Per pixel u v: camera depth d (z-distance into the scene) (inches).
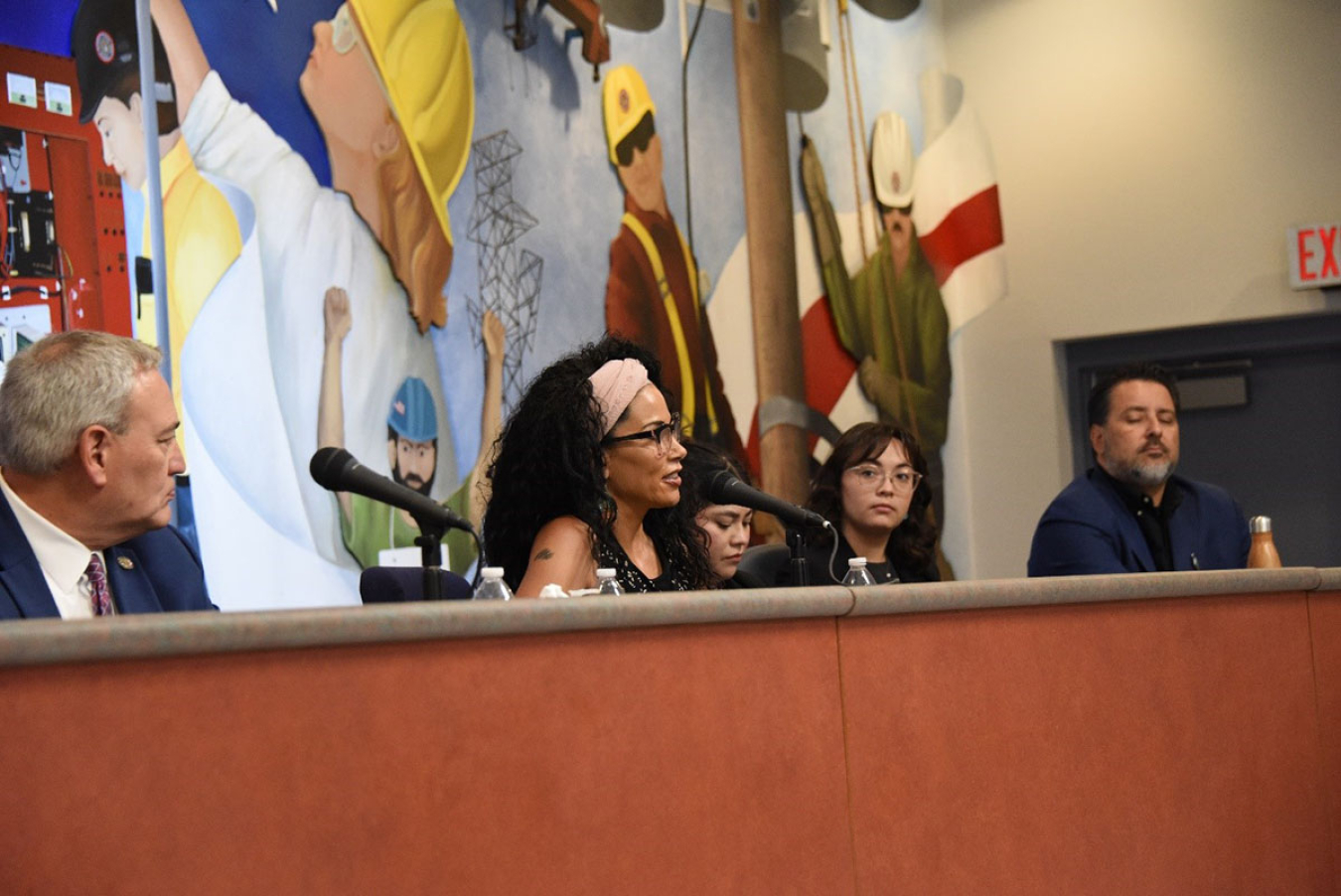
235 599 154.9
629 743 59.4
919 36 277.3
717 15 234.4
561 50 204.8
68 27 142.8
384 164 177.5
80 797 44.8
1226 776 88.3
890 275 263.6
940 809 71.5
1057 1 272.2
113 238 145.6
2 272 135.5
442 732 53.7
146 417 86.8
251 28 162.4
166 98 152.2
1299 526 263.3
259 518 158.2
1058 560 151.6
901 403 262.7
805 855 65.2
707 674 62.7
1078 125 269.7
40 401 84.0
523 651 56.4
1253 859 89.1
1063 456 270.7
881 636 70.4
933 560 149.0
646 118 218.4
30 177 138.5
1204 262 258.4
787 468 237.1
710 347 225.3
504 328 191.8
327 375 167.8
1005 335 274.7
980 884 72.9
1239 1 257.3
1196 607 88.6
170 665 47.1
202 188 155.3
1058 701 78.7
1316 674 96.8
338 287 170.2
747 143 237.0
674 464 105.7
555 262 200.4
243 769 48.5
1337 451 260.1
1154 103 263.4
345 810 50.8
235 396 157.0
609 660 59.2
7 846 43.1
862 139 261.1
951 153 280.2
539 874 55.8
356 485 76.9
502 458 107.1
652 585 105.9
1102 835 79.7
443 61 186.5
